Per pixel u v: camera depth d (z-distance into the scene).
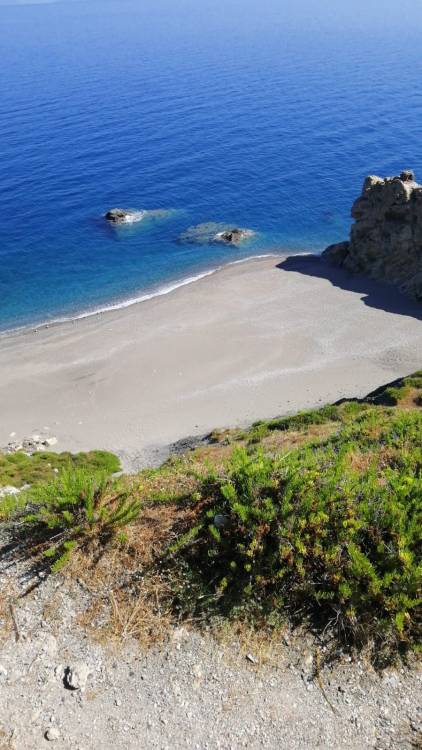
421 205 54.09
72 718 8.17
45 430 39.03
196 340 49.06
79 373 45.28
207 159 97.81
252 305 54.97
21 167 92.81
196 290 59.09
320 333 49.22
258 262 65.81
